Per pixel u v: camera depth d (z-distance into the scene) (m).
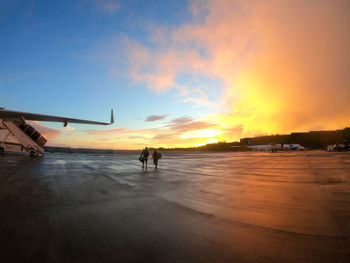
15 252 2.75
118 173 12.39
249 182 8.92
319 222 3.91
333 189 6.88
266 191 6.98
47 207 4.98
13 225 3.77
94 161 22.50
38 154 26.91
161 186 8.11
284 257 2.66
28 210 4.71
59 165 16.28
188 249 2.93
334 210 4.63
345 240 3.11
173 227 3.79
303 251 2.81
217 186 8.06
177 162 22.70
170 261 2.59
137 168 15.71
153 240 3.22
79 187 7.66
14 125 22.36
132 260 2.61
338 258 2.59
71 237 3.29
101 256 2.70
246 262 2.56
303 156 28.02
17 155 24.52
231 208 5.02
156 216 4.43
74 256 2.68
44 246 2.95
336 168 12.66
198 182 9.07
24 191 6.70
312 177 9.67
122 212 4.70
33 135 25.05
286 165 16.08
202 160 26.09
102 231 3.57
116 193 6.76
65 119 20.62
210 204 5.41
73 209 4.88
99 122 22.94
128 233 3.50
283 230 3.58
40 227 3.70
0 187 7.22
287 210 4.76
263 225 3.85
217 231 3.59
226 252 2.83
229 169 14.68
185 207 5.13
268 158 26.72
